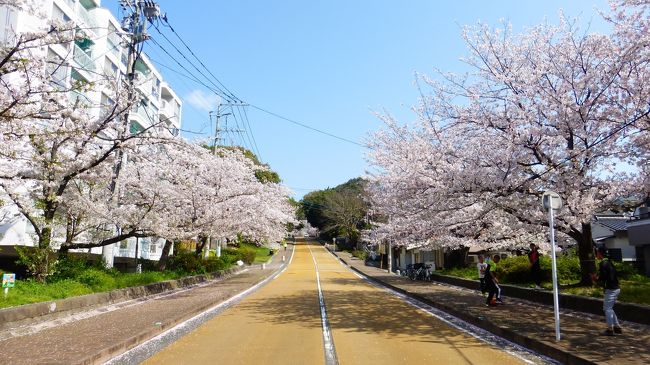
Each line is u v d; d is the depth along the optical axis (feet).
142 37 57.11
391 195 59.41
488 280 45.37
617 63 35.09
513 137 39.96
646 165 36.70
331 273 120.98
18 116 28.99
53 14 83.35
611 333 28.22
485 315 37.55
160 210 64.13
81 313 38.83
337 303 51.24
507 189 40.83
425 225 58.03
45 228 45.29
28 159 37.17
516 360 23.95
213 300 50.29
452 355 24.85
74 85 31.76
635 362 21.40
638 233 69.05
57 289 40.78
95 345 25.08
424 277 90.27
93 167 45.03
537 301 46.16
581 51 38.06
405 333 31.99
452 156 44.91
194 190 67.41
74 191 50.60
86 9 108.06
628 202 42.57
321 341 28.71
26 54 30.68
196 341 28.89
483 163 42.60
